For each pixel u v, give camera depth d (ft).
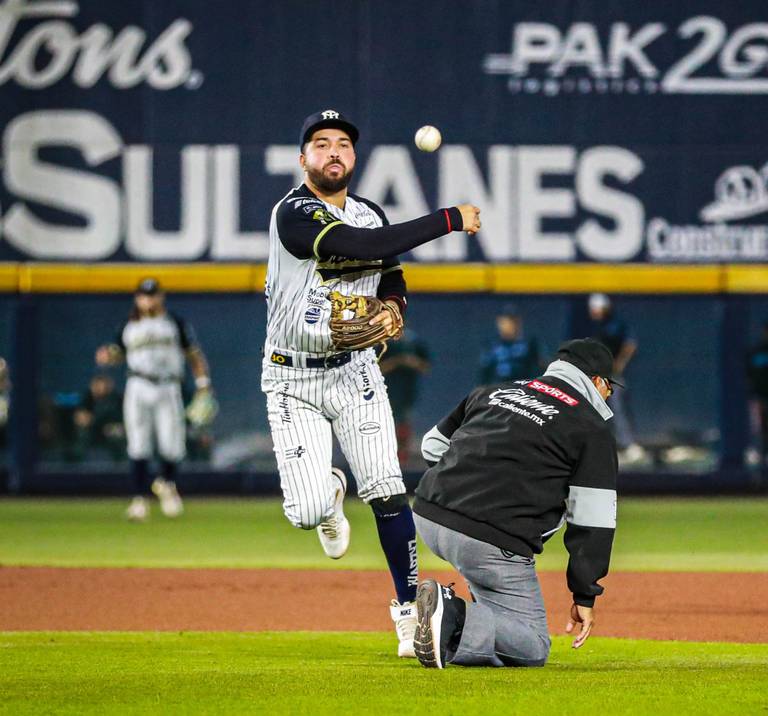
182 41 167.53
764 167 168.45
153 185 167.12
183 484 178.40
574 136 167.84
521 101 167.73
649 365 195.83
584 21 168.35
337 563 109.19
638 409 195.62
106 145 167.02
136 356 143.23
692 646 70.44
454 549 58.34
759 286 167.94
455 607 57.72
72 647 68.13
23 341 173.17
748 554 115.34
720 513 152.56
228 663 62.54
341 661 63.46
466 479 58.18
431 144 63.98
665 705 49.34
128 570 102.89
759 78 168.55
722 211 168.35
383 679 55.42
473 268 166.40
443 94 167.32
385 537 63.31
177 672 58.75
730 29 168.55
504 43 167.84
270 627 77.71
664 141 168.25
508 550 57.72
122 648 67.97
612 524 56.65
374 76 167.43
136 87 167.22
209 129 167.43
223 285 166.91
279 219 60.29
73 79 166.91
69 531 133.18
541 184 167.43
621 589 93.04
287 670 59.21
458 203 167.12
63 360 191.01
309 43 167.43
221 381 197.77
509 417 58.29
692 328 195.93
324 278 61.36
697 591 92.27
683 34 168.45
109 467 180.24
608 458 56.90
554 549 118.01
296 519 63.00
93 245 166.81
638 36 168.45
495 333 199.93
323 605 86.53
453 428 62.08
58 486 175.94
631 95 168.25
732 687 53.36
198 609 84.43
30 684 54.75
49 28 166.81
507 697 50.67
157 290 141.49
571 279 167.22
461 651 57.77
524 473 57.52
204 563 108.78
